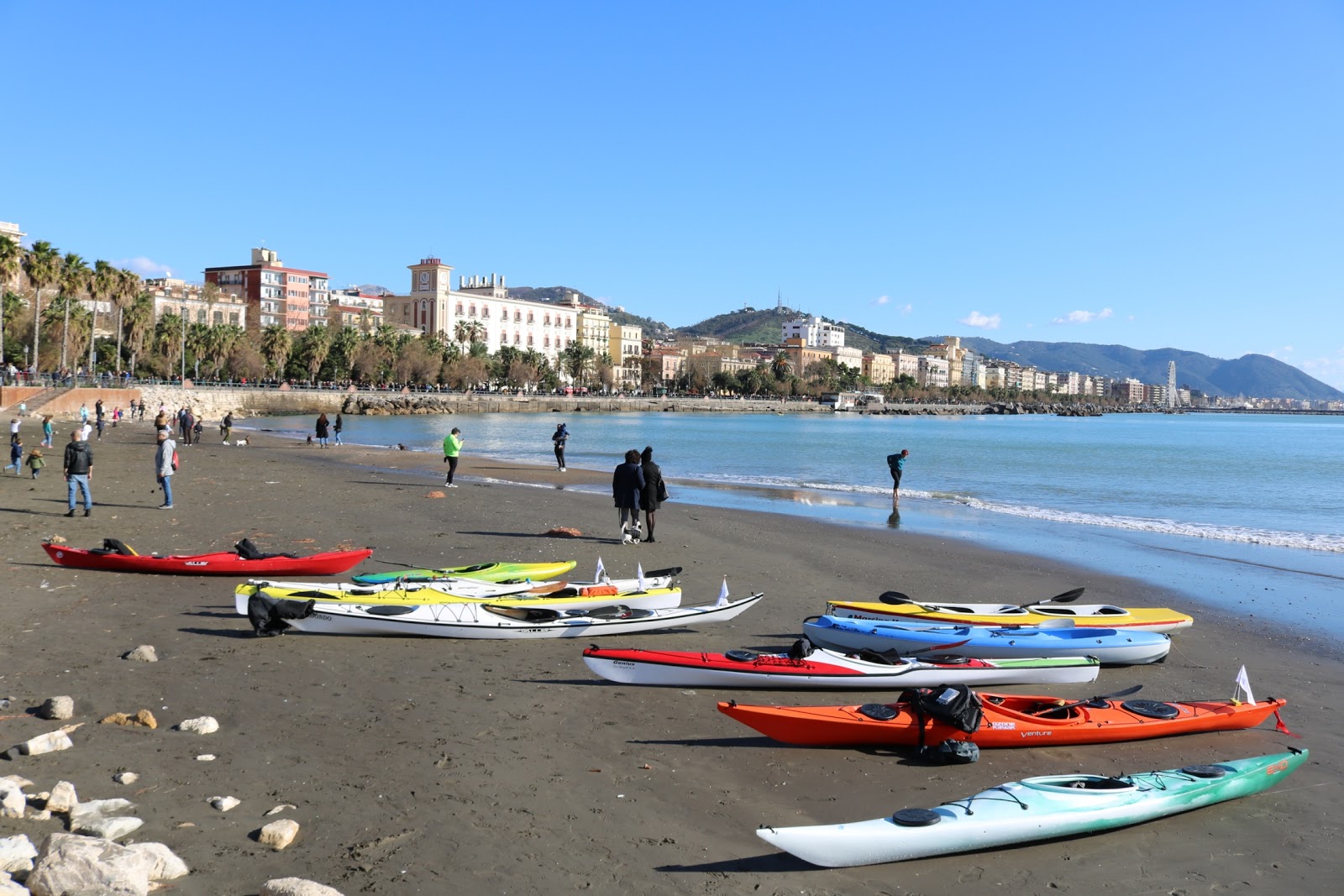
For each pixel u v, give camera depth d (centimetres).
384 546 1856
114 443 4728
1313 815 738
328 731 837
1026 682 1036
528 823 672
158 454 2269
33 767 722
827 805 725
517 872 601
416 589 1313
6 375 6994
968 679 1018
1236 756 852
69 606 1259
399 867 599
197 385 10162
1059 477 4494
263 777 729
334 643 1136
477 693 963
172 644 1100
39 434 5000
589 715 905
